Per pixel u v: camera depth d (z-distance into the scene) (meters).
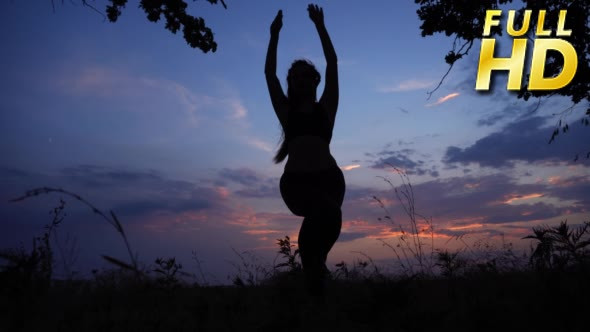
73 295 2.05
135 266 0.81
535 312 1.57
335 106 3.10
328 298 2.41
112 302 2.33
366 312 1.38
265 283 2.96
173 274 2.39
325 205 2.62
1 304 1.43
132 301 2.36
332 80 3.14
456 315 1.80
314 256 2.54
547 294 1.57
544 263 1.66
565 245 1.60
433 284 2.84
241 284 2.21
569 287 1.53
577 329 1.37
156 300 2.40
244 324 1.89
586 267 1.55
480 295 2.21
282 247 2.48
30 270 1.46
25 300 1.47
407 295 1.37
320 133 2.93
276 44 3.32
